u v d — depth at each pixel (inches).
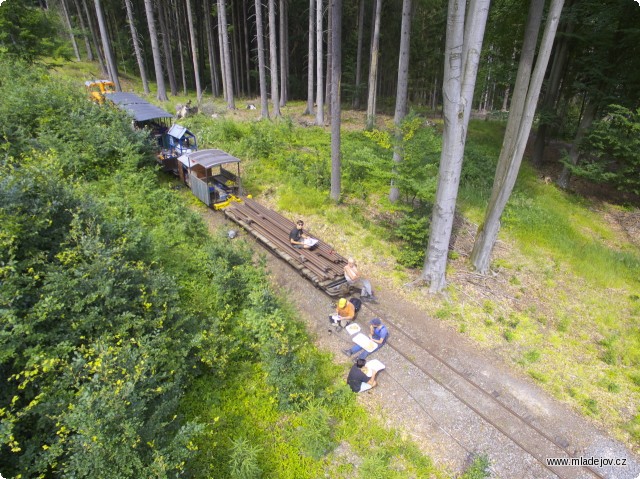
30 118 553.6
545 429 278.5
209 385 285.0
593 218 701.3
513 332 378.3
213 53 1486.2
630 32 634.8
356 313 384.2
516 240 559.8
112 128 579.5
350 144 804.6
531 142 1135.6
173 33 1678.2
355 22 1486.2
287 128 905.5
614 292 470.3
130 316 248.7
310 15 1141.7
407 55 510.9
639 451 266.4
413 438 265.6
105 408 184.1
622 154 677.9
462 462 251.6
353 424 270.5
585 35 713.0
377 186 641.0
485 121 1289.4
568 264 515.8
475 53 324.8
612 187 852.0
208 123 923.4
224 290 340.5
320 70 1036.5
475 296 426.3
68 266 253.4
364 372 299.1
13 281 218.8
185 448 205.2
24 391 205.3
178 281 354.9
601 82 730.8
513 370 332.2
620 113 657.6
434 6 1195.3
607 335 389.1
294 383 280.7
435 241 405.4
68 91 651.5
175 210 471.5
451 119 346.9
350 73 1437.0
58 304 221.3
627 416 294.7
